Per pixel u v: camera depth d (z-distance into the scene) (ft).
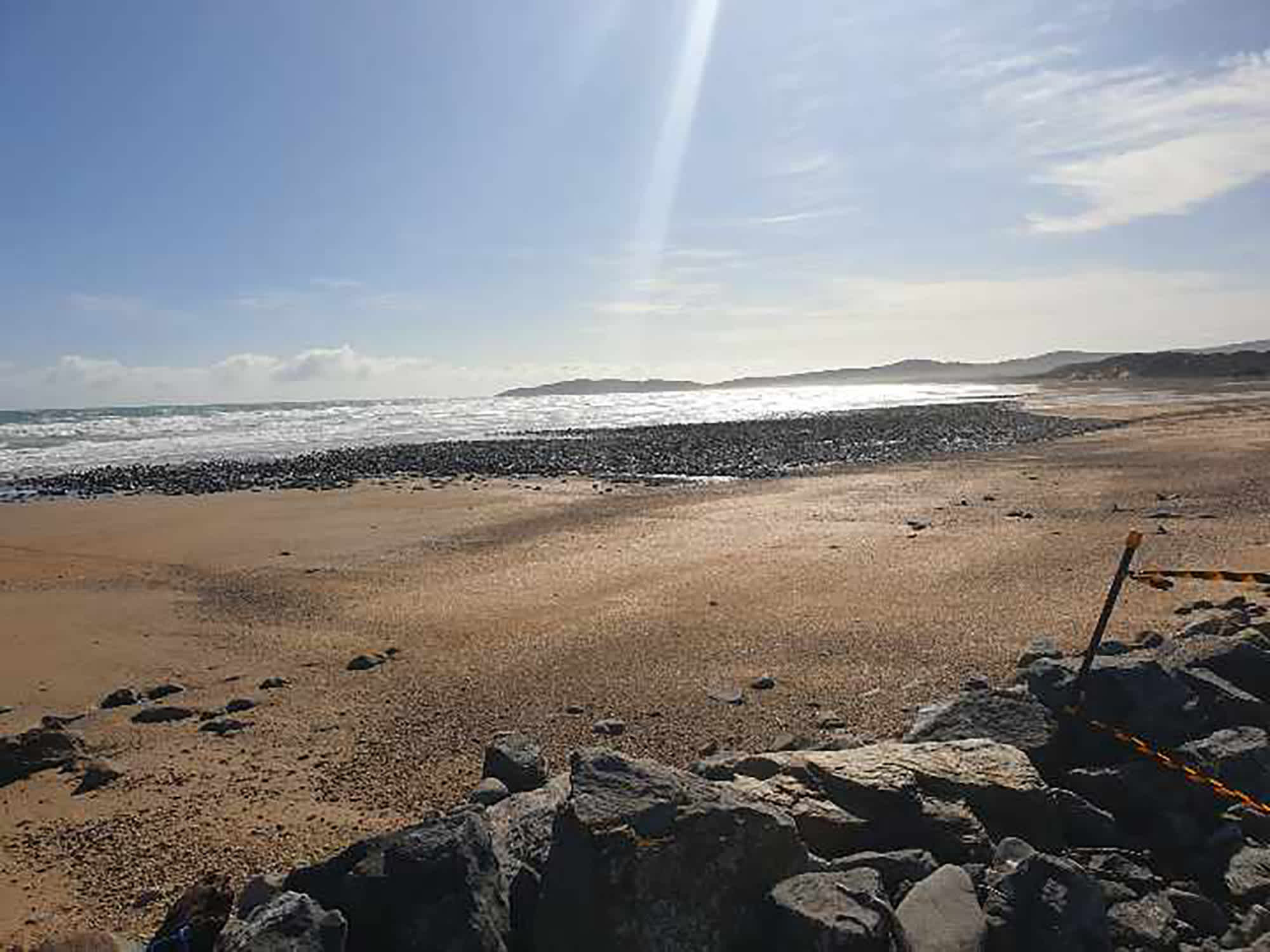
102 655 41.45
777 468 118.42
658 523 72.49
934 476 99.09
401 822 24.43
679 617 43.47
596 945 15.85
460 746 29.43
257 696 35.17
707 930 16.29
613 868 16.12
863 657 36.40
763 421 224.53
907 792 20.44
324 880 17.49
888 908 16.57
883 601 44.50
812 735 28.89
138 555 65.51
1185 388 368.07
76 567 61.77
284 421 296.51
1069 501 75.00
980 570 50.06
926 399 407.85
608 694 33.63
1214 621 34.60
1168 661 27.96
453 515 81.20
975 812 20.56
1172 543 54.49
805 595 46.42
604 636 40.96
